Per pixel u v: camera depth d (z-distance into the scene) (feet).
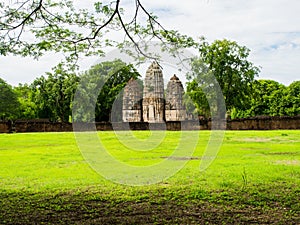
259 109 195.62
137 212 22.81
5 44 27.76
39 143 75.05
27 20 27.78
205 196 26.27
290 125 119.65
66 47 28.99
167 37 29.14
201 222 20.66
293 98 189.78
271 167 38.83
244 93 130.00
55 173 37.35
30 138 87.04
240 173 35.09
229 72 119.34
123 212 22.84
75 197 26.58
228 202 24.76
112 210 23.30
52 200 25.77
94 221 21.17
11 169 40.42
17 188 29.78
